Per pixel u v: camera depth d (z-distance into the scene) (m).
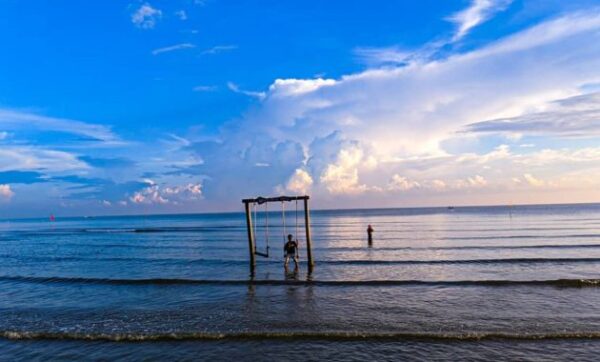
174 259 33.00
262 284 21.25
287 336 13.05
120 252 40.62
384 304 16.83
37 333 13.74
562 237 45.41
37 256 37.97
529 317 14.73
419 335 12.89
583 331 12.99
